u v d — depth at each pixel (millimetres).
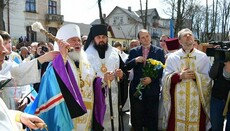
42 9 33250
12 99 3262
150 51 4859
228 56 3555
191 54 4297
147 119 4855
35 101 2965
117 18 54656
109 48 4348
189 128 4230
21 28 30938
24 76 2971
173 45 5785
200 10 36031
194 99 4199
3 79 2656
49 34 2883
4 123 1476
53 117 2855
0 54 2332
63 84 2896
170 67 4398
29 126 1912
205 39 32562
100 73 4113
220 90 3852
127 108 6246
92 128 3564
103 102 3600
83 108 2990
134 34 52500
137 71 4789
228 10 36094
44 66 3297
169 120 4387
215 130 3957
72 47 3381
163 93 4410
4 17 29312
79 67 3457
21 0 30844
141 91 4773
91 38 4316
